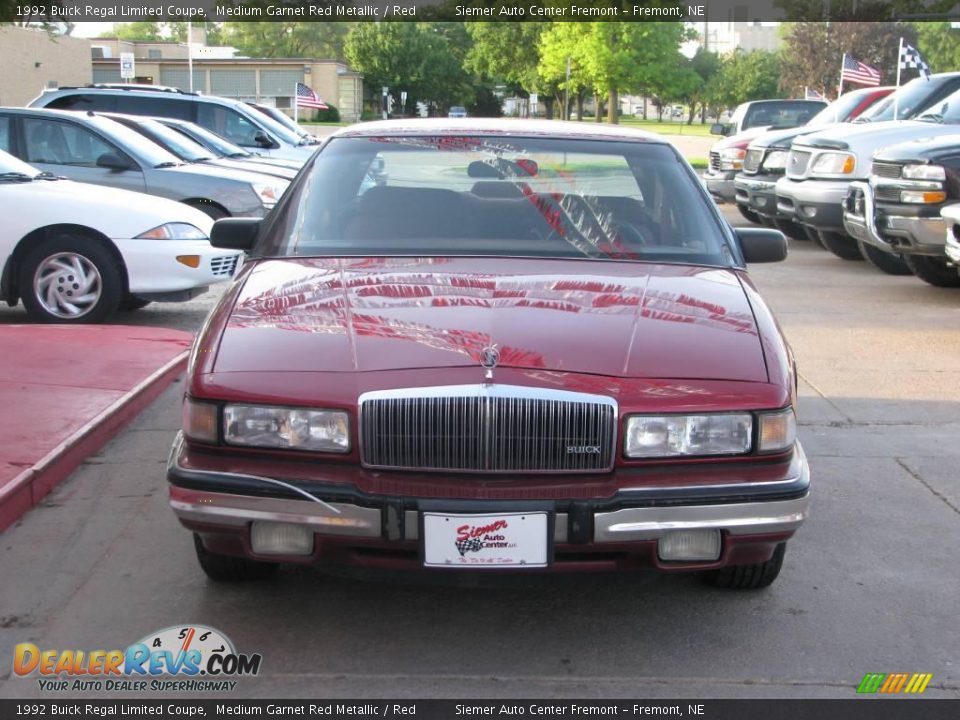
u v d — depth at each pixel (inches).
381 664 132.0
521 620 144.3
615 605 149.1
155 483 194.9
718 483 125.0
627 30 1434.5
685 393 125.1
